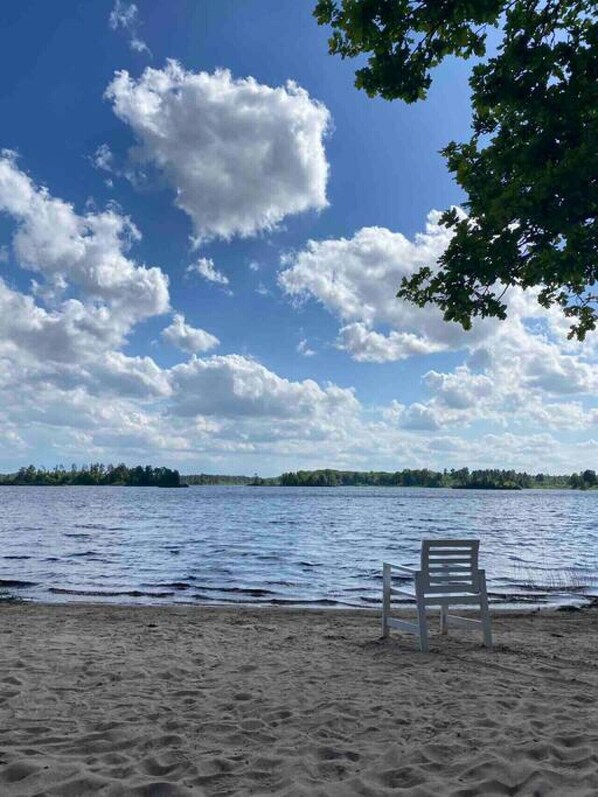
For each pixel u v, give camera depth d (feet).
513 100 16.58
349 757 13.24
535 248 17.21
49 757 12.92
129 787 11.42
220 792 11.38
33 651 24.80
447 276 18.75
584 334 23.36
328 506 315.78
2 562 73.51
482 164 18.84
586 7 17.02
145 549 91.81
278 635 29.55
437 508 307.78
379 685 19.36
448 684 19.51
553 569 69.87
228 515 213.25
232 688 18.98
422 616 25.12
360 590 54.49
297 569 69.10
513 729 14.90
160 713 16.24
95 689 18.80
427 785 11.62
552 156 16.28
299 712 16.37
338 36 18.29
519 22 16.85
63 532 127.54
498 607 45.24
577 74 16.05
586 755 13.05
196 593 52.16
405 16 16.44
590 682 20.10
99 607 41.52
